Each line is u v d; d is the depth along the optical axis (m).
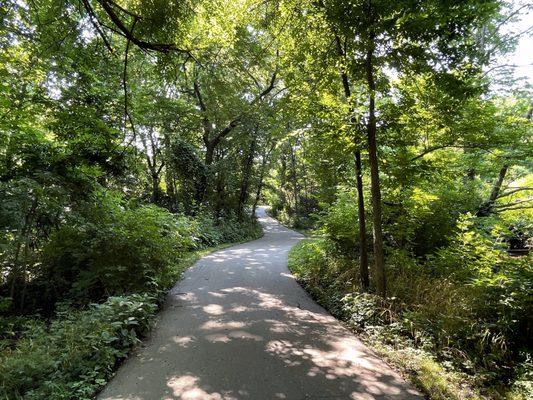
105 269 6.32
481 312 4.82
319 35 6.39
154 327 5.49
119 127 9.67
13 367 3.38
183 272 9.76
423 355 4.34
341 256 8.67
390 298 5.62
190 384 3.70
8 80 6.96
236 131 21.48
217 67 8.36
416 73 5.21
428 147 6.91
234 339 5.01
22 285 6.64
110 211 7.55
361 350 4.68
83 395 3.35
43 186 6.13
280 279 9.15
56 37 5.84
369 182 8.65
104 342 4.23
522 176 11.13
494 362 4.11
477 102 6.38
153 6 4.99
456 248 6.88
